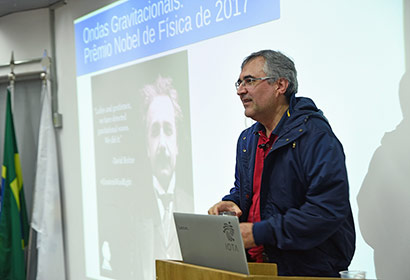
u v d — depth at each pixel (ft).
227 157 10.68
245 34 10.18
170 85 12.09
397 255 7.44
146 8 12.78
